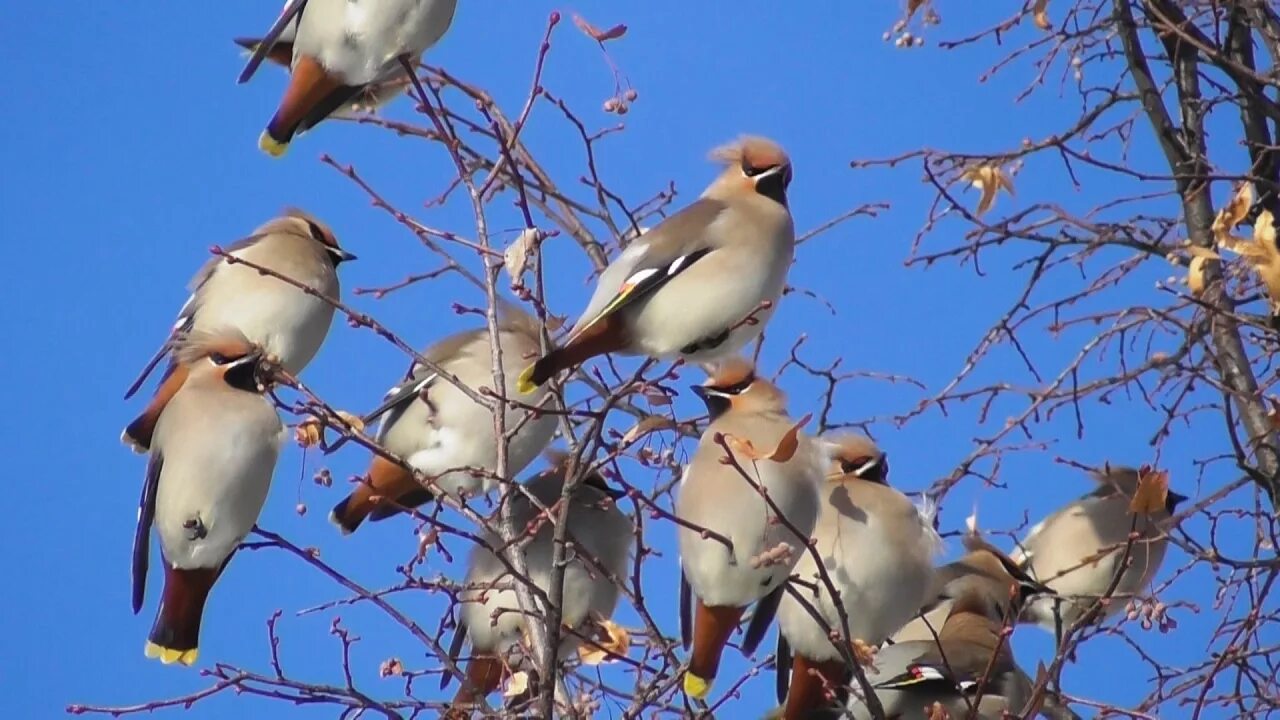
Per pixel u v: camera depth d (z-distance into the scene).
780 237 11.55
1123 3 13.05
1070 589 14.24
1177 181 12.83
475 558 12.52
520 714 10.29
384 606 10.29
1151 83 13.03
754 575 10.66
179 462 11.64
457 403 12.99
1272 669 11.34
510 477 11.05
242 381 11.96
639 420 11.98
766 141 11.85
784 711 11.49
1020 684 11.65
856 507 11.59
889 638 12.09
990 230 12.62
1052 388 12.18
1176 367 11.70
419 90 10.85
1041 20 12.78
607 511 12.52
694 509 10.74
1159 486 9.91
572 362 11.08
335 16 11.91
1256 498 11.35
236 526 11.72
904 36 12.91
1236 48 13.12
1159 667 11.14
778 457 9.56
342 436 10.94
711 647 10.64
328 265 13.75
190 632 11.77
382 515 12.83
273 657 10.23
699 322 11.28
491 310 10.78
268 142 12.17
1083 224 12.59
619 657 10.41
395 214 10.80
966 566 12.91
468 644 12.86
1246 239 10.26
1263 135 12.88
